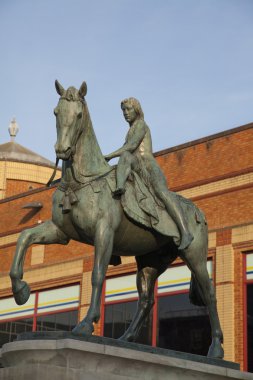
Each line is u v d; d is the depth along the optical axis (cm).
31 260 3036
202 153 2541
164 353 1121
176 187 2564
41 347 1020
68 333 1045
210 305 1284
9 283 3089
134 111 1277
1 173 3884
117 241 1212
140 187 1216
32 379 1011
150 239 1232
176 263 2494
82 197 1155
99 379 1038
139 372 1080
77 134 1154
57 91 1170
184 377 1124
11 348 1046
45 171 4000
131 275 2639
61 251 2934
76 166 1163
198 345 2350
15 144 4350
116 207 1178
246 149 2428
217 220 2423
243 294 2311
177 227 1228
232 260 2353
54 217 1176
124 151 1228
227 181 2439
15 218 3173
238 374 1180
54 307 2902
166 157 2634
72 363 1018
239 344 2267
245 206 2370
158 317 2478
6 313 3080
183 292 2447
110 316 2645
